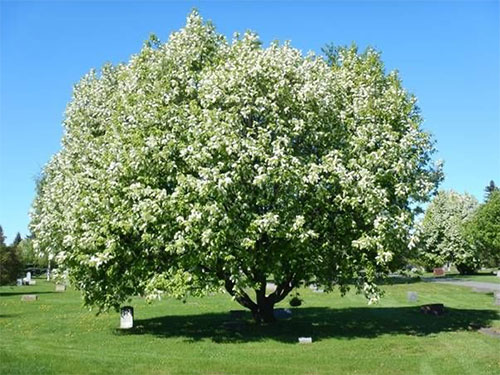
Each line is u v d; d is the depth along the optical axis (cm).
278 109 2089
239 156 1933
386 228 2103
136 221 2020
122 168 2073
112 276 2180
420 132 2364
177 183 2053
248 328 2383
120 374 1451
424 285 4997
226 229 1891
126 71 2450
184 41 2359
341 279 2295
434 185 2369
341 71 2605
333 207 2153
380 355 1728
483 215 5194
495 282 5406
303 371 1516
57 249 2425
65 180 2412
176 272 2031
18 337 2175
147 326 2508
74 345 1953
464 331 2220
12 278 5441
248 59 2161
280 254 2083
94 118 2822
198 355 1748
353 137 2202
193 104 2095
